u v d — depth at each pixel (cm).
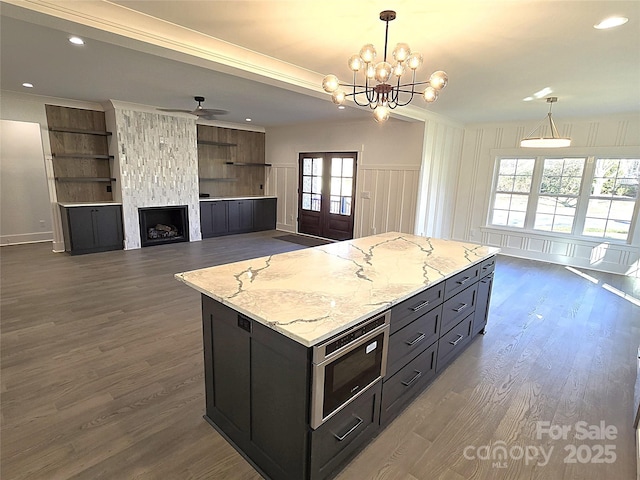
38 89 482
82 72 393
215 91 477
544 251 625
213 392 199
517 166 644
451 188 695
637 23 230
